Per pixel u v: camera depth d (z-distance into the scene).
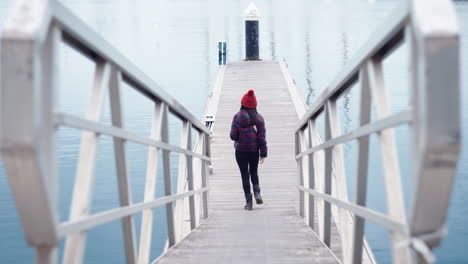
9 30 1.95
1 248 10.87
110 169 16.42
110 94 3.22
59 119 2.26
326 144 4.63
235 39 48.88
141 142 3.67
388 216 2.66
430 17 1.97
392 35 2.45
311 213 7.04
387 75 31.88
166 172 5.08
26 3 2.01
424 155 2.00
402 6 2.22
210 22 63.25
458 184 14.80
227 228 6.80
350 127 21.31
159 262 4.54
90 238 11.79
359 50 3.05
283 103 17.44
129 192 3.50
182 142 6.15
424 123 1.98
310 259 4.64
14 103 1.97
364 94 3.18
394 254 2.64
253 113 8.72
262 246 5.29
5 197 13.77
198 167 10.56
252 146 8.79
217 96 18.30
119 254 10.75
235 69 23.47
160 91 4.24
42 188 2.05
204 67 36.16
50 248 2.22
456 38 1.93
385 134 2.74
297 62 37.25
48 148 2.20
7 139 1.97
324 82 30.77
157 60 38.69
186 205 8.97
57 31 2.23
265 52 41.84
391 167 2.72
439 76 1.95
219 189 10.62
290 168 11.90
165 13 77.81
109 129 2.90
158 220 13.17
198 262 4.59
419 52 2.01
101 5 94.69
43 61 2.15
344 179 4.21
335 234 7.33
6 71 1.96
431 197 2.09
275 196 10.06
